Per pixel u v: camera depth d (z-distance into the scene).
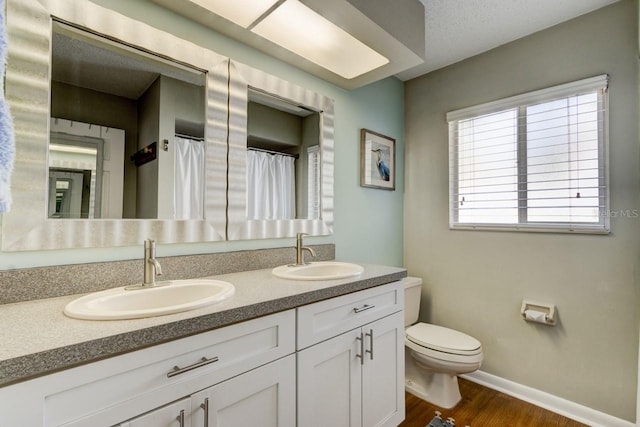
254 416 0.98
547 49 1.94
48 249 1.04
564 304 1.85
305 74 1.87
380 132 2.42
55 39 1.07
